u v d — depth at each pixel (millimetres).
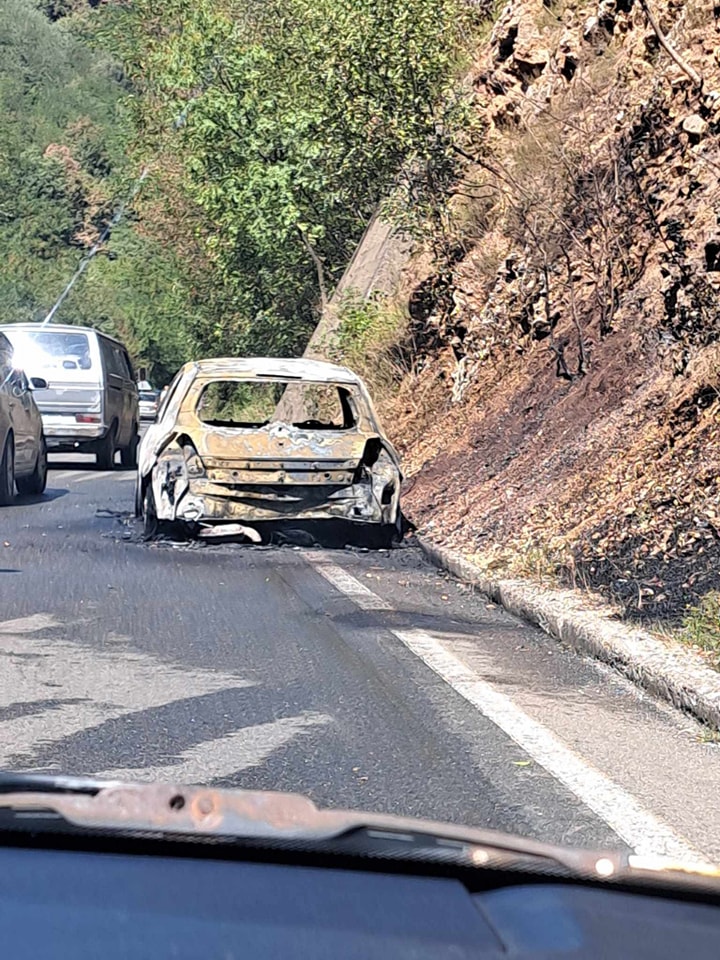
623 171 15820
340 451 12906
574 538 10359
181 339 36031
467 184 19344
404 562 12211
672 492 10141
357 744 6062
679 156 14664
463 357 18547
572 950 1763
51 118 108188
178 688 7105
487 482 14070
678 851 4762
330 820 2098
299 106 23609
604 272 15805
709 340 12070
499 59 21609
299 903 1828
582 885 2072
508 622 9320
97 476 22391
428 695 7055
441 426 17984
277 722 6430
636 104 16078
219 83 26078
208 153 24500
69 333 24188
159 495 12805
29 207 91062
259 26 25875
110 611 9352
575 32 19797
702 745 6273
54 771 5512
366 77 18422
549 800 5316
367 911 1825
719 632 7863
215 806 2105
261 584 10672
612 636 8078
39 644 8188
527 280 17703
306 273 28797
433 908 1858
